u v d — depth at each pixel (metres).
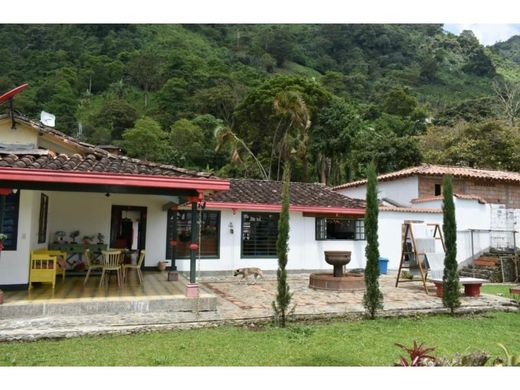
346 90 59.06
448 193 9.34
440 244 15.15
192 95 56.09
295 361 5.64
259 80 57.62
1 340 6.45
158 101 57.75
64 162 8.41
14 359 5.55
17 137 10.77
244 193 15.69
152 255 13.91
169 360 5.57
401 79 75.81
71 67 67.25
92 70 68.31
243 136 34.22
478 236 18.03
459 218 17.91
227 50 81.19
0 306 7.41
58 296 8.32
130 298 8.23
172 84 56.03
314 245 15.88
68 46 73.38
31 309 7.56
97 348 6.12
